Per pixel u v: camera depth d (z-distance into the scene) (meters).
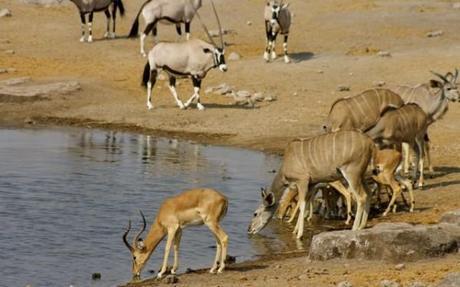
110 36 88.06
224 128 63.06
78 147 56.69
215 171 50.25
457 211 35.56
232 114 66.44
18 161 51.44
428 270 29.64
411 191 41.16
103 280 31.03
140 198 43.16
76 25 92.25
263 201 36.56
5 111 68.38
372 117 45.69
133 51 84.31
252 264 32.81
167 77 76.62
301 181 37.84
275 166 52.31
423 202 42.97
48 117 67.00
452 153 54.16
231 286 28.50
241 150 57.47
